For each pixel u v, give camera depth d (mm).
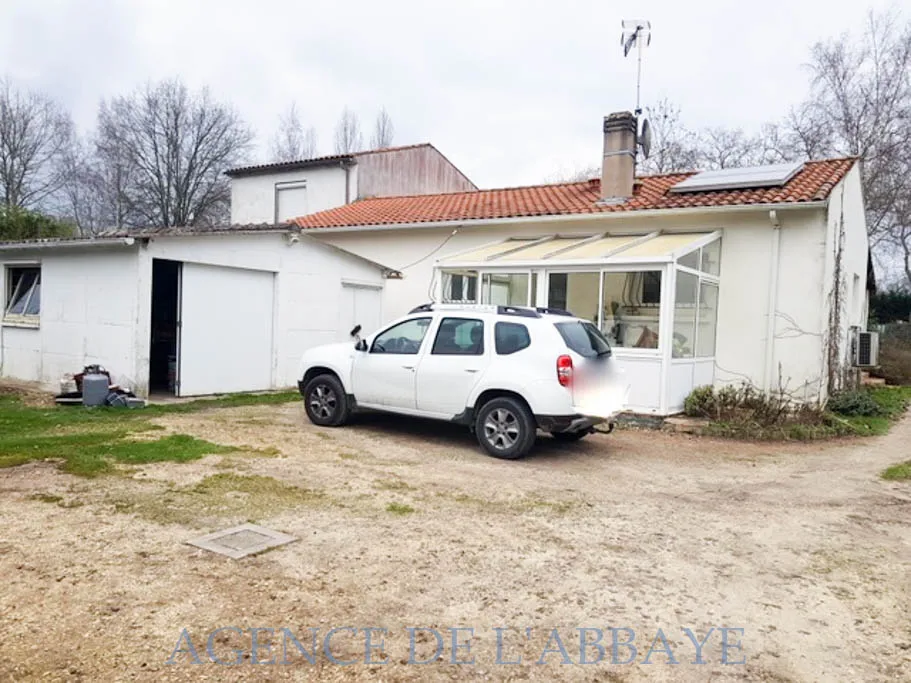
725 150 31719
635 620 3744
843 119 27016
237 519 5180
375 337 9070
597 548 4883
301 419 9953
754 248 12352
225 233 11641
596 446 8914
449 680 3057
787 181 12773
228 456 7285
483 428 7949
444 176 25578
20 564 4148
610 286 11203
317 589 3967
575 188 16812
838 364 12953
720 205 12133
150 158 36281
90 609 3580
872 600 4141
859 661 3381
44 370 12250
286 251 13016
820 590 4270
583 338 8086
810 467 8102
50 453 6961
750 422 10172
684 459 8320
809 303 11852
